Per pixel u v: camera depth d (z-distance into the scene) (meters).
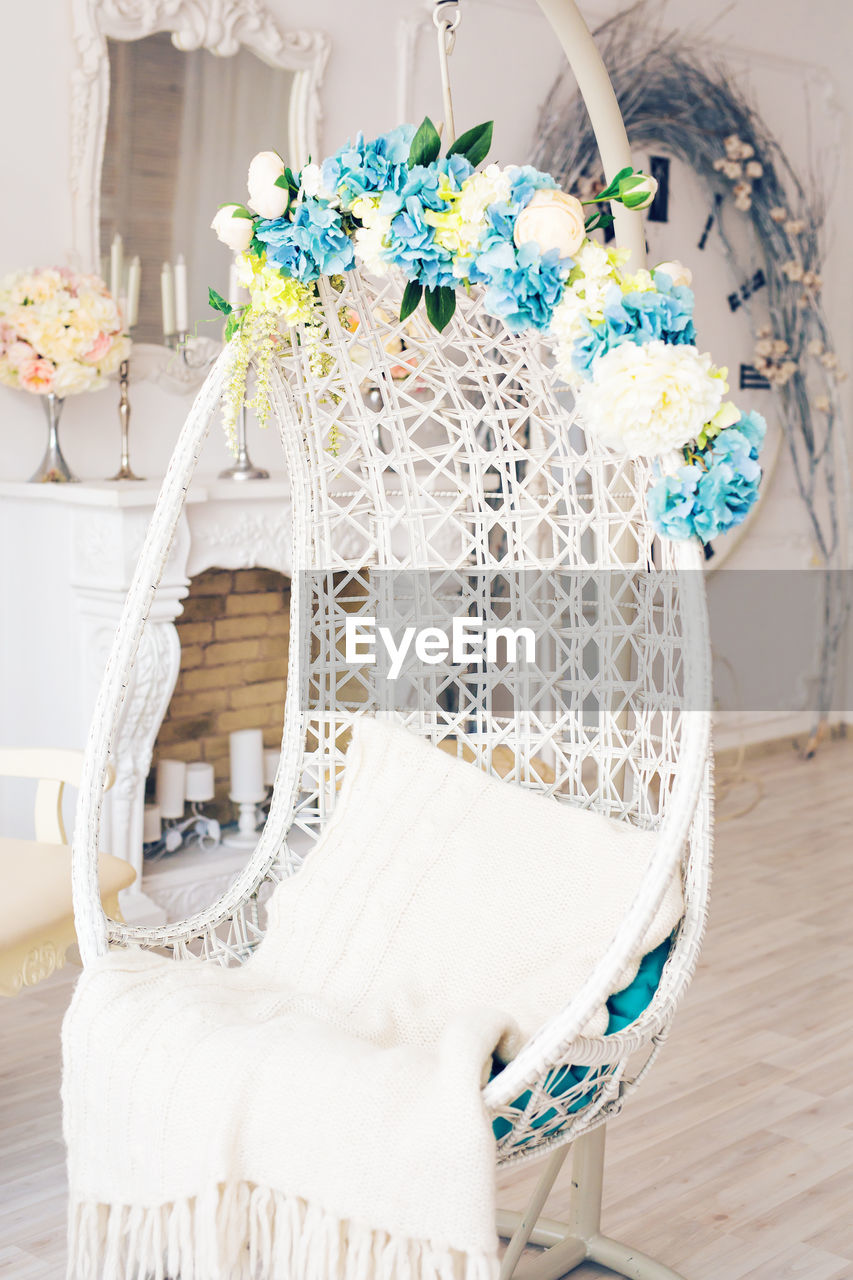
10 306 3.18
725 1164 2.31
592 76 2.22
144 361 3.55
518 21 4.22
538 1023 1.68
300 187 1.79
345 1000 1.83
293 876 2.02
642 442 1.52
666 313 1.56
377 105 3.97
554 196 1.64
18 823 3.43
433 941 1.88
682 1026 2.87
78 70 3.32
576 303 1.60
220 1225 1.42
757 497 1.55
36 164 3.34
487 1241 1.32
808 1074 2.65
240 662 3.92
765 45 5.03
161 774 3.61
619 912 1.82
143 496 3.09
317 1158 1.38
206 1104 1.45
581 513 2.01
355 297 1.96
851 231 5.52
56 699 3.34
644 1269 1.97
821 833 4.34
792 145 5.19
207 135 3.59
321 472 2.11
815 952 3.30
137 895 3.34
